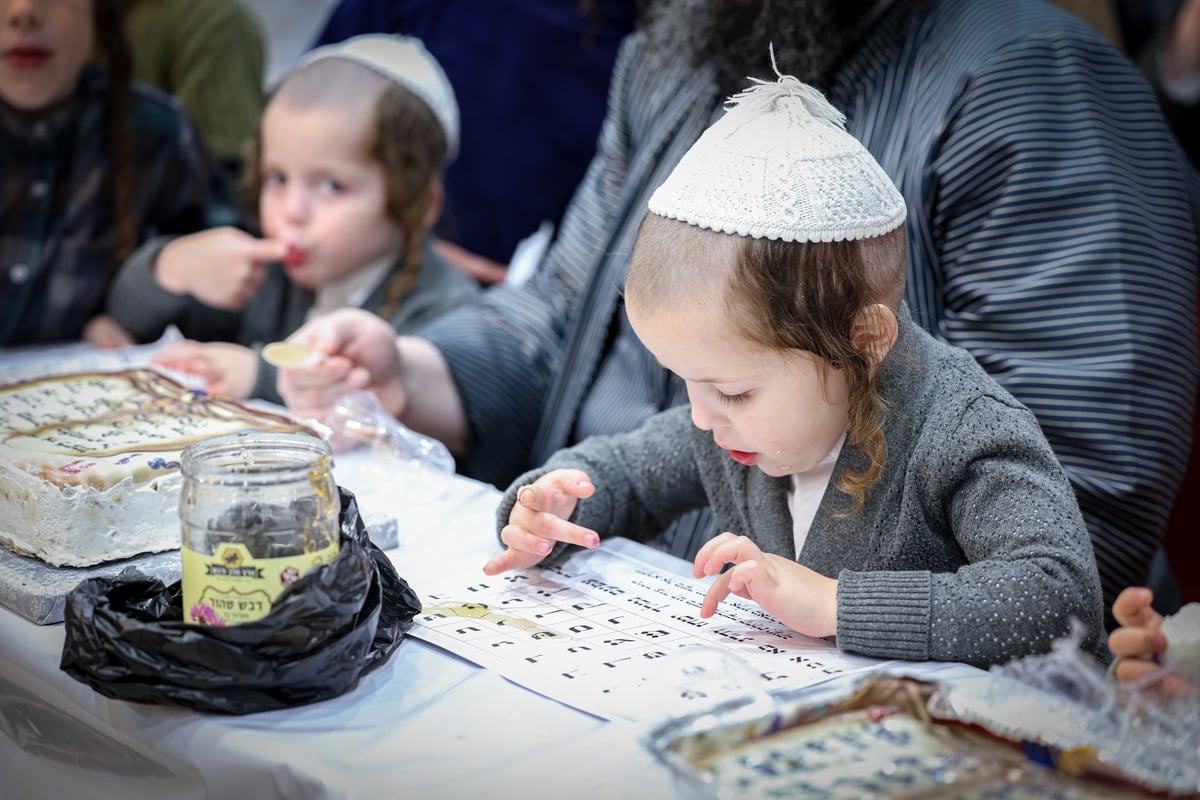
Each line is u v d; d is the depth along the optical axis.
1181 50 2.15
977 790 0.67
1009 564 0.89
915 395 0.98
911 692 0.76
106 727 0.84
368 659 0.87
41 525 1.01
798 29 1.38
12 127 2.02
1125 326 1.26
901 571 0.92
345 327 1.55
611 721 0.78
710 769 0.70
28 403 1.25
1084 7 2.19
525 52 2.54
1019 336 1.29
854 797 0.66
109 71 2.10
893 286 0.95
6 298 2.04
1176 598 1.43
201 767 0.78
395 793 0.70
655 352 0.96
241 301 1.99
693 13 1.45
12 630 0.94
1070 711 0.74
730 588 0.92
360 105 1.89
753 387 0.94
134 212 2.14
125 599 0.88
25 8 1.88
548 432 1.71
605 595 1.02
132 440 1.13
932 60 1.40
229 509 0.80
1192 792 0.67
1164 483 1.24
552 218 2.62
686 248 0.91
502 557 1.05
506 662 0.87
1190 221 1.36
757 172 0.91
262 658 0.79
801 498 1.07
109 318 2.10
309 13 3.23
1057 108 1.33
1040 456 0.94
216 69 2.60
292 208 1.91
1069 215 1.30
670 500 1.20
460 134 2.59
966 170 1.33
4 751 0.97
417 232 1.99
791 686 0.82
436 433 1.75
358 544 0.85
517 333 1.84
